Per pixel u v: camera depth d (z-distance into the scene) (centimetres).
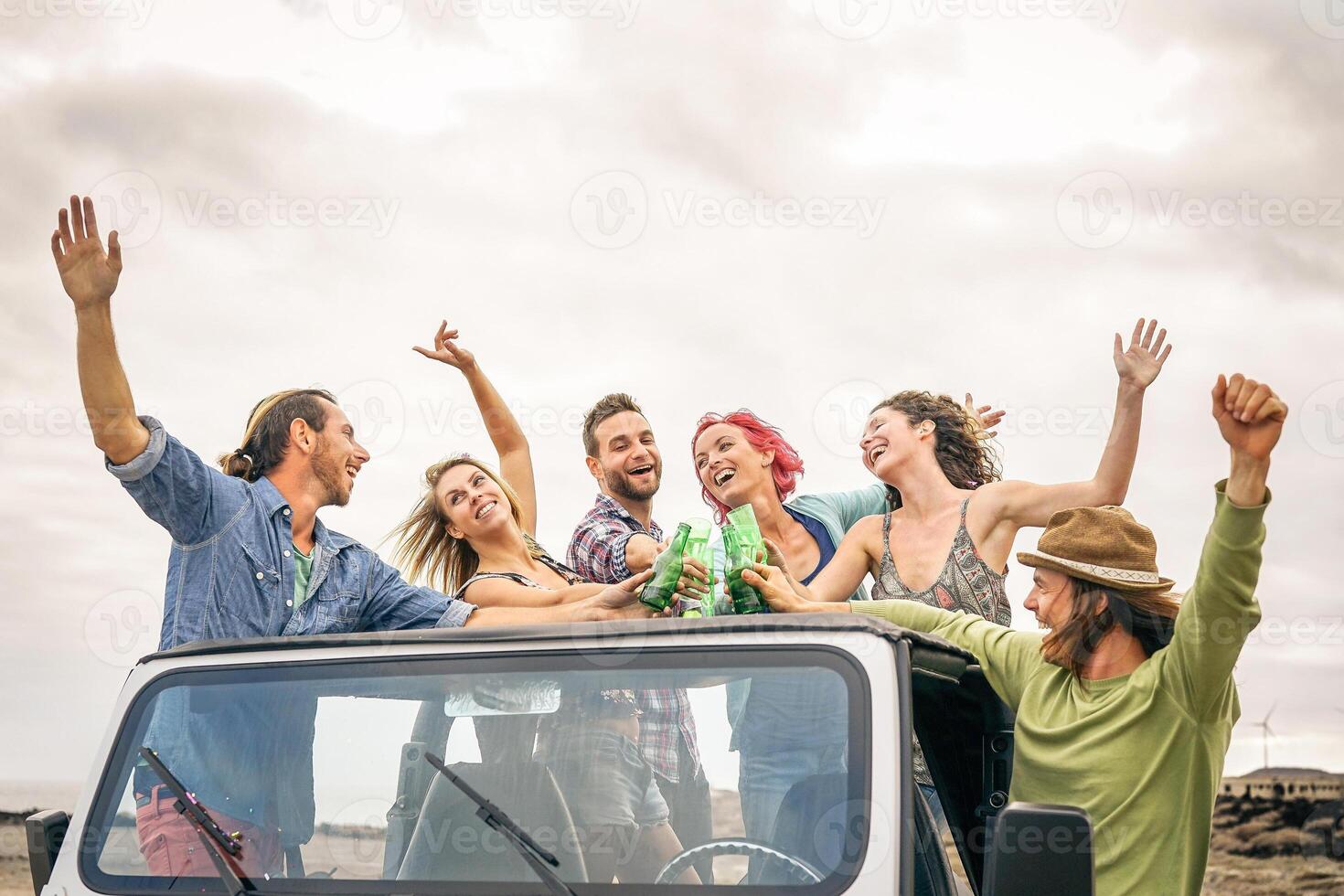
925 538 414
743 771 228
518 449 491
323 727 256
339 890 241
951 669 280
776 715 229
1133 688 288
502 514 426
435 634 257
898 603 332
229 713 264
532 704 243
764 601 312
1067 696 297
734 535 316
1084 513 304
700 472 446
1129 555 297
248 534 374
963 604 402
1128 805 281
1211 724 282
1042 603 308
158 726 267
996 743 323
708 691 234
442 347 491
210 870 249
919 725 300
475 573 437
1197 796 283
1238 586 272
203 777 260
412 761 248
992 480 436
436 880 236
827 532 435
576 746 238
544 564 445
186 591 368
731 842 224
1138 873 279
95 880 253
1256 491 266
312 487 397
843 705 226
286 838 250
